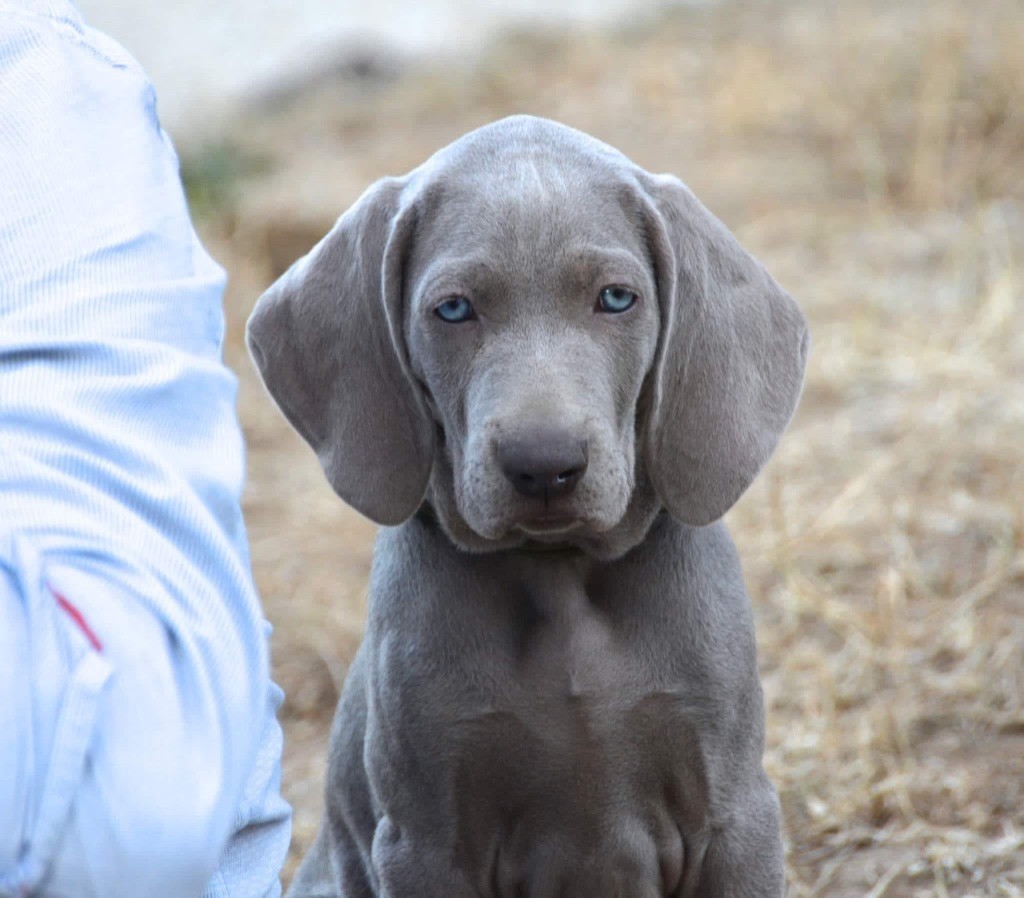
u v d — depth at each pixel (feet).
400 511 11.88
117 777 6.32
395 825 12.47
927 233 34.27
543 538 11.82
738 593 12.41
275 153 48.01
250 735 6.89
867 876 15.55
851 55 46.57
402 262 11.68
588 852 12.42
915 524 22.52
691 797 12.32
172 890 6.48
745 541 22.72
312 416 12.17
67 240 7.40
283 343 12.24
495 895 12.70
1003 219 34.27
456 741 12.01
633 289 11.20
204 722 6.59
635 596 12.02
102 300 7.30
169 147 8.78
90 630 6.40
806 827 16.53
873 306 30.42
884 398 26.84
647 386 11.84
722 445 11.86
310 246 36.81
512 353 10.85
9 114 7.63
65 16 8.58
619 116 46.50
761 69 46.96
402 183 12.21
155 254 7.71
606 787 12.18
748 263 12.26
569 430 10.47
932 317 29.76
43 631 6.37
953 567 21.36
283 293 12.33
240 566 7.06
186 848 6.45
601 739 12.00
